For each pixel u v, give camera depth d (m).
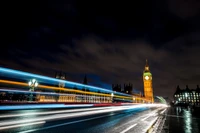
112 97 48.59
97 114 15.97
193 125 10.26
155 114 18.83
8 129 6.88
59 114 13.37
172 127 9.19
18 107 15.04
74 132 6.89
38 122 9.00
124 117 13.60
